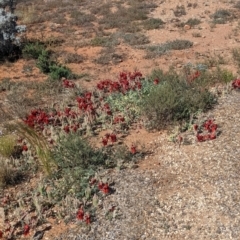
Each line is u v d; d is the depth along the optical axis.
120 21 10.70
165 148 4.47
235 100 5.29
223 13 10.83
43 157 4.21
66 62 8.13
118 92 5.71
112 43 9.09
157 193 3.81
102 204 3.72
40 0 13.46
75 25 10.76
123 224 3.51
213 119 4.85
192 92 5.25
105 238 3.40
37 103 6.10
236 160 4.10
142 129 4.91
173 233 3.39
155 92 5.06
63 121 5.12
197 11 11.37
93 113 5.10
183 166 4.13
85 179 3.97
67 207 3.72
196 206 3.62
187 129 4.75
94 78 7.20
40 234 3.49
